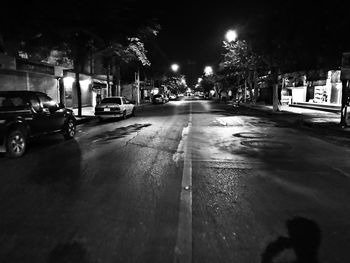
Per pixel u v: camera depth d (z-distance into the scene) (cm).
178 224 472
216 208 537
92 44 2166
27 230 454
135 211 521
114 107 2103
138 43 2602
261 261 374
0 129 884
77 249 400
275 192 623
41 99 1138
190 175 737
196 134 1420
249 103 4550
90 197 588
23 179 704
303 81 3428
